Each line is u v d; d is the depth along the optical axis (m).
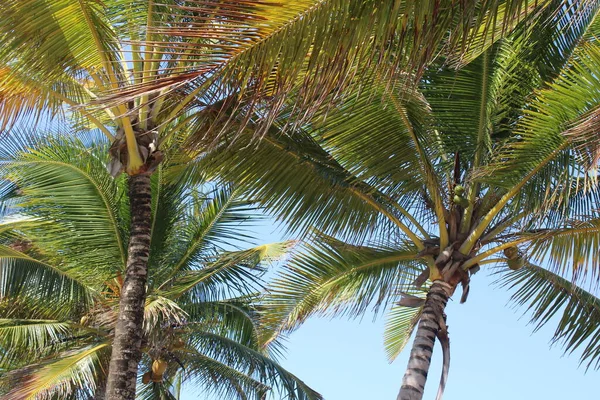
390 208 10.20
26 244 15.98
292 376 15.18
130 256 10.36
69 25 8.06
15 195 14.09
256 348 15.95
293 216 9.89
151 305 12.69
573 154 8.55
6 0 7.59
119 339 10.10
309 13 4.67
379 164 9.66
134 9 8.62
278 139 9.61
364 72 5.04
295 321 11.73
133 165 9.84
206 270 15.55
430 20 4.84
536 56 9.69
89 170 12.78
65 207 12.98
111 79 8.70
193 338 15.57
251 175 9.80
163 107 9.87
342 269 11.48
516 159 8.94
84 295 13.98
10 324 14.76
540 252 10.04
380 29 4.76
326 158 9.78
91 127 13.00
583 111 8.05
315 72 4.83
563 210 9.39
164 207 14.46
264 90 5.12
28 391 12.15
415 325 14.09
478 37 7.36
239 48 4.68
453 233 10.24
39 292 13.70
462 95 9.88
